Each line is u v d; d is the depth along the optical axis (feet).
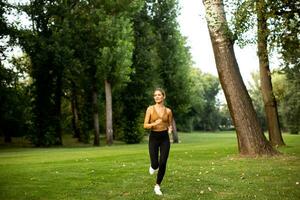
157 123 29.32
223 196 29.01
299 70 99.45
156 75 151.12
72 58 130.21
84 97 157.38
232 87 53.06
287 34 49.08
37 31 135.64
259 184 33.17
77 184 34.55
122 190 31.86
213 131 389.39
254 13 48.52
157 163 29.91
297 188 31.24
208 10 53.16
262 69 76.23
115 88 133.39
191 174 38.70
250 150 52.49
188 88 155.94
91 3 136.26
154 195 29.68
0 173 41.27
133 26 150.41
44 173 40.83
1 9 126.41
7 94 132.87
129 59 130.31
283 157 50.65
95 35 133.39
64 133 201.57
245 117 52.85
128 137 144.87
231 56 53.21
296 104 174.29
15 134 158.81
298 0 47.11
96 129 137.39
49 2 134.72
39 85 138.10
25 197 29.81
